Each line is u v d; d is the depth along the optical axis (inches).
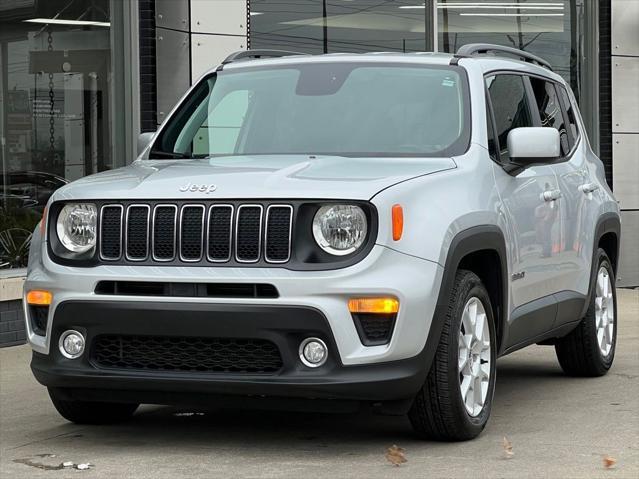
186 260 216.2
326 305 207.9
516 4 590.2
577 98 601.6
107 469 211.2
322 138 252.1
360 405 215.3
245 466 211.5
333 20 537.0
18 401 290.8
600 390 296.0
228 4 477.7
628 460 213.8
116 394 224.5
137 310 215.6
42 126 426.0
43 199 424.8
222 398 217.5
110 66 450.9
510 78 280.5
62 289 223.1
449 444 229.1
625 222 593.6
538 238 267.6
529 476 201.3
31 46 422.9
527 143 251.1
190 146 264.7
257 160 240.1
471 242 226.5
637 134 598.5
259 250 212.1
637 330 421.1
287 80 269.4
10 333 393.1
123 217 221.5
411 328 211.5
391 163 234.5
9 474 209.0
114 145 452.4
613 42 591.8
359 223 210.5
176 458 219.5
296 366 211.3
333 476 202.7
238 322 210.2
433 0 569.3
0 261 406.3
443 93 256.7
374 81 262.5
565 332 295.1
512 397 287.0
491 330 241.4
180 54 465.1
